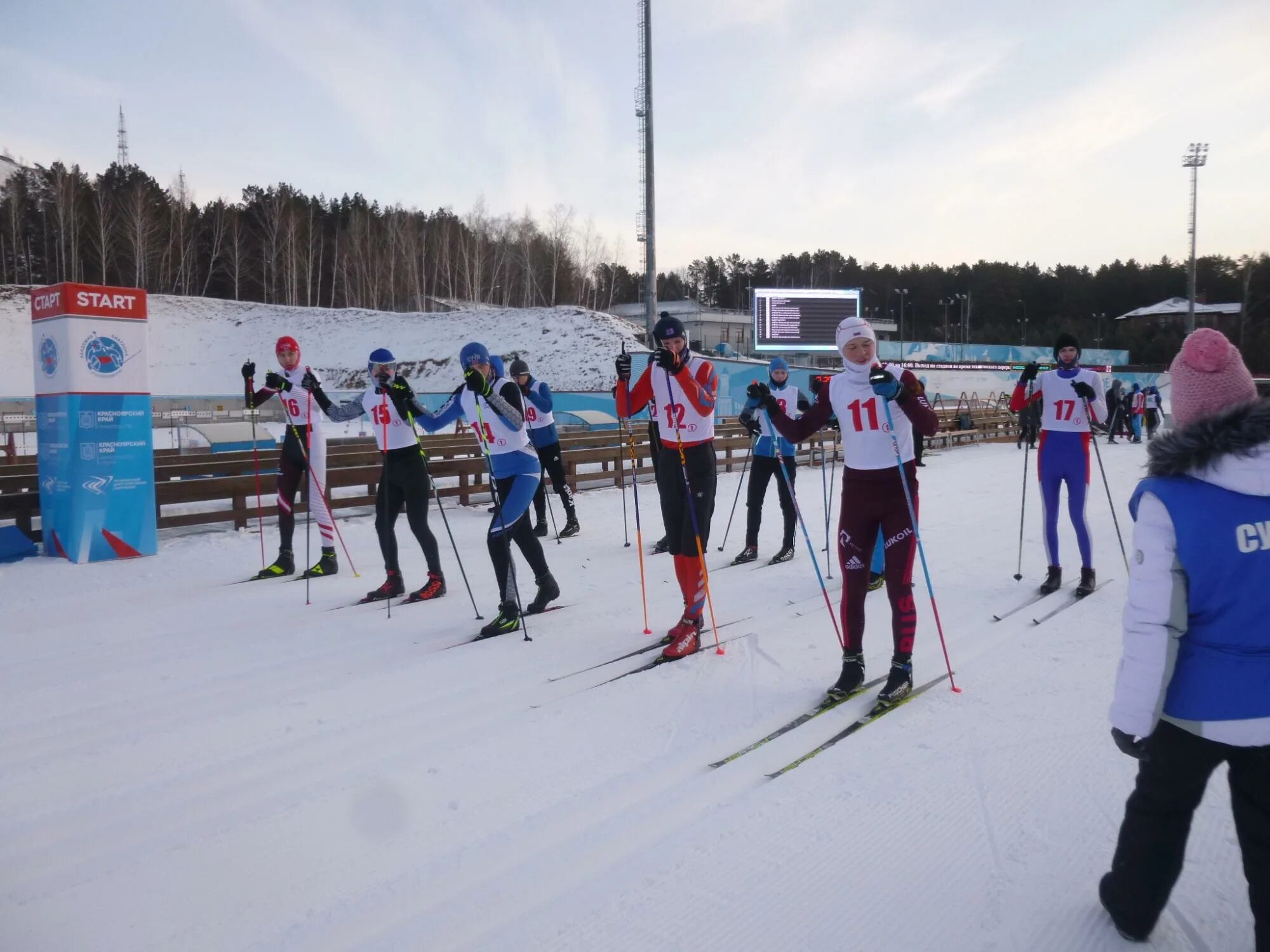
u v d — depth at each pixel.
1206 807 2.82
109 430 7.29
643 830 2.69
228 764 3.21
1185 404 1.76
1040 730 3.43
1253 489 1.63
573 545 7.95
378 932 2.19
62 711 3.76
